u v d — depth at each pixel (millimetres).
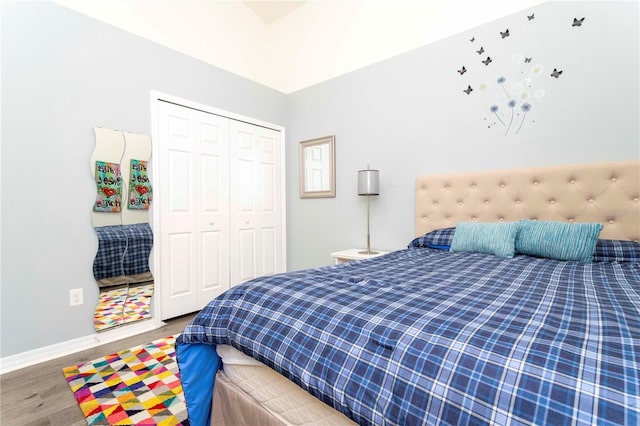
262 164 3527
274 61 3902
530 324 717
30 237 1947
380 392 654
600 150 1991
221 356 1177
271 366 896
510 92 2307
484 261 1731
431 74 2680
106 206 2273
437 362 623
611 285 1161
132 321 2400
